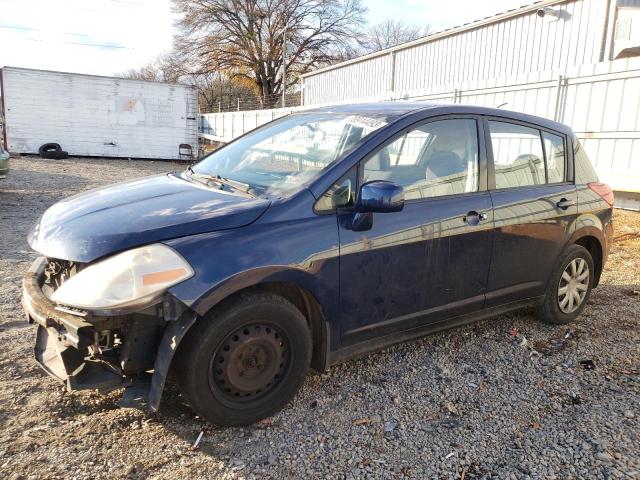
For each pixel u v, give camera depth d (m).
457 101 13.06
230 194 3.11
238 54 44.06
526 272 3.99
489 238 3.65
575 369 3.65
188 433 2.77
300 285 2.84
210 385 2.66
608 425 2.97
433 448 2.74
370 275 3.10
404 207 3.26
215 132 30.25
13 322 4.07
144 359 2.59
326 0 43.66
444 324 3.62
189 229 2.65
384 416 3.01
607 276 5.96
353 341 3.16
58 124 20.92
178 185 3.39
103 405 2.99
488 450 2.74
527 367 3.67
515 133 4.02
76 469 2.46
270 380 2.87
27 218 8.45
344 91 25.92
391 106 3.72
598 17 13.27
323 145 3.41
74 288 2.50
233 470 2.51
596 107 10.12
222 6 42.53
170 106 22.59
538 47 15.08
